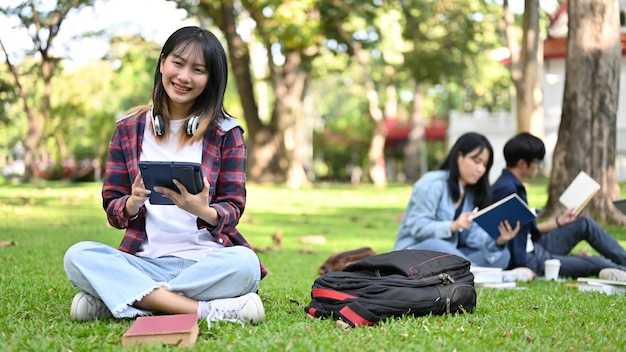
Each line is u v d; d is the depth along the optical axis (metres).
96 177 34.19
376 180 29.56
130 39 27.92
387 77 31.66
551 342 3.21
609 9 9.65
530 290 4.90
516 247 5.63
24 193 17.95
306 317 3.70
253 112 25.23
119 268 3.40
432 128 40.00
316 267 6.50
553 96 24.42
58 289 4.43
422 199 5.50
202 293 3.47
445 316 3.71
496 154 28.45
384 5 24.95
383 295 3.56
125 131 3.70
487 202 5.50
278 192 20.41
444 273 3.79
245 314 3.43
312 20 19.97
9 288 4.38
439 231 5.36
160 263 3.59
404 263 3.78
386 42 28.95
